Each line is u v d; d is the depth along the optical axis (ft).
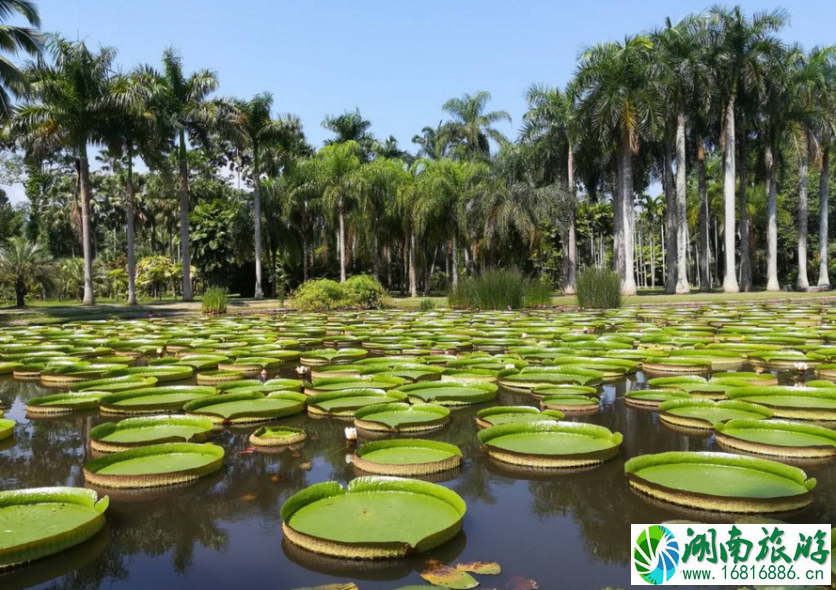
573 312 48.78
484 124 105.29
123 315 58.23
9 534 8.57
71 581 7.83
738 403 15.15
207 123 73.56
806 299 65.10
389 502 9.69
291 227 99.81
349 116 108.37
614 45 72.43
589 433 13.33
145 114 64.64
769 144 82.07
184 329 38.32
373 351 27.30
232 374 21.15
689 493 9.71
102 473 11.18
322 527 8.71
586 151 81.10
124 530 9.34
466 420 15.49
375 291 66.08
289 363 24.99
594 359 22.29
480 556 8.23
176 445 12.66
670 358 22.21
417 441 12.76
